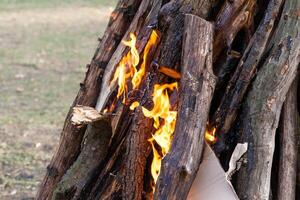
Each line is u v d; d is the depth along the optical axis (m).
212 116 4.35
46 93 13.40
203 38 4.04
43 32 19.86
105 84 4.66
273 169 4.54
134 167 4.17
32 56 16.70
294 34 4.19
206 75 3.98
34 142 10.41
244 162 4.18
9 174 9.03
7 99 12.90
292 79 4.22
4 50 17.27
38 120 11.59
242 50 4.40
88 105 4.76
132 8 4.79
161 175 3.75
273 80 4.17
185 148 3.77
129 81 4.46
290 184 4.43
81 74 14.97
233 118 4.29
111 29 4.82
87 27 20.67
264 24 4.21
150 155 4.27
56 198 4.46
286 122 4.46
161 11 4.27
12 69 15.34
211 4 4.30
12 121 11.48
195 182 4.03
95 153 4.40
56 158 4.75
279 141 4.49
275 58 4.19
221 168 4.01
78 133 4.62
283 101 4.26
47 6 24.11
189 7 4.27
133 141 4.17
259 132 4.17
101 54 4.80
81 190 4.41
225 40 4.26
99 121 4.27
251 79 4.26
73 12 23.06
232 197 4.00
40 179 8.89
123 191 4.22
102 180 4.40
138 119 4.17
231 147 4.33
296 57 4.18
